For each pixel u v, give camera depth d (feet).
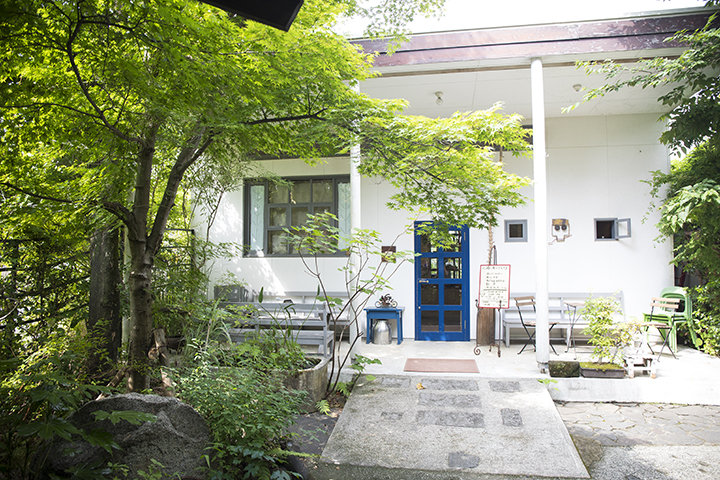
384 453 13.01
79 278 18.08
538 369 19.06
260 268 27.43
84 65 10.03
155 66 9.85
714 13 18.13
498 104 14.28
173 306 18.56
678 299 22.93
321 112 12.66
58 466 9.06
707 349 22.24
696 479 11.80
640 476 11.99
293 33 10.28
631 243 25.70
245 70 10.18
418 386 17.47
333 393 17.30
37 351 13.07
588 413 16.56
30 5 7.63
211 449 10.73
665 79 19.06
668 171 25.64
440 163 14.25
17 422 9.02
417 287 26.37
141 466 9.66
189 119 10.73
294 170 27.71
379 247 26.84
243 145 13.56
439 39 19.60
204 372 13.01
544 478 11.85
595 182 26.16
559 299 25.94
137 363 13.14
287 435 12.99
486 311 23.84
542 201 18.75
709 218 20.71
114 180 13.20
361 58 13.71
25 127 10.78
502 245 26.20
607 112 25.88
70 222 14.83
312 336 20.59
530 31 18.98
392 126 12.96
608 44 18.62
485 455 12.83
